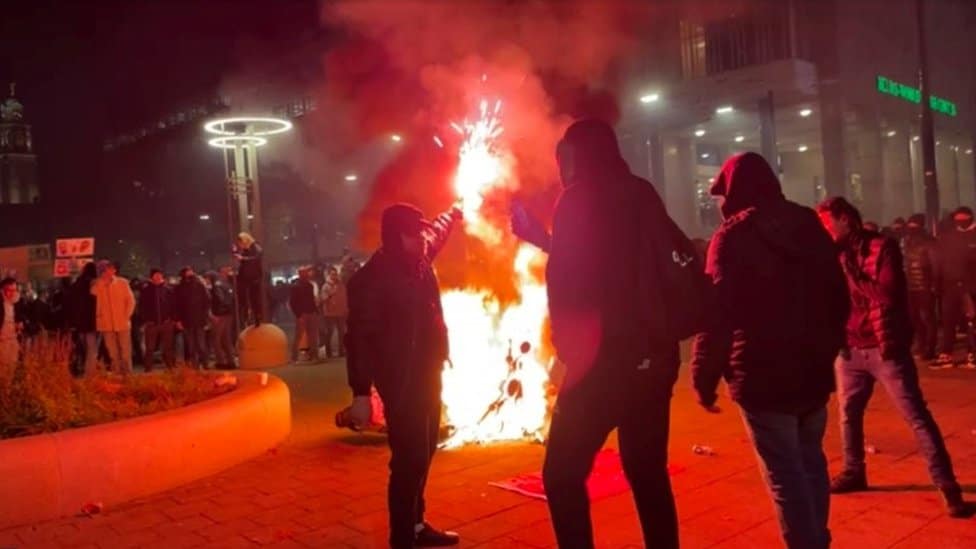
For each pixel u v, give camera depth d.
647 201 3.16
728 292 3.37
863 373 5.07
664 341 3.09
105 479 5.73
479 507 5.24
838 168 27.58
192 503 5.74
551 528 4.82
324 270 18.06
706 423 7.29
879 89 29.62
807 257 3.47
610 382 3.01
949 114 35.44
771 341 3.39
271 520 5.27
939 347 11.93
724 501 5.13
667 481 3.24
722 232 3.49
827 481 3.63
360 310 4.31
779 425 3.44
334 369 13.48
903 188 32.75
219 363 15.09
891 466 5.72
